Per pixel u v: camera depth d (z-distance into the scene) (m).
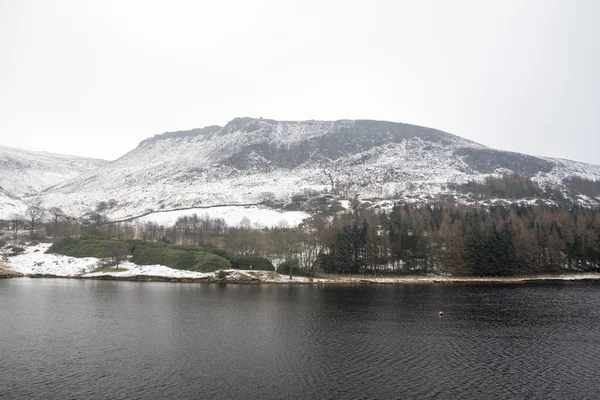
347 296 92.38
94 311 69.81
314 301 84.62
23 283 103.50
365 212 194.12
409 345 51.25
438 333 57.62
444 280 126.25
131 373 40.12
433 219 166.38
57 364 42.53
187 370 41.16
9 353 46.00
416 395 35.59
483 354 47.66
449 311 74.62
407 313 72.38
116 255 130.12
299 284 115.62
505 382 38.84
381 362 44.38
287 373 40.62
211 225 195.88
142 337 53.59
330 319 66.56
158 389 36.22
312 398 34.69
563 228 150.50
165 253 132.12
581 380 39.53
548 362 44.88
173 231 174.25
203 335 55.16
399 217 160.88
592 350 49.50
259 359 44.97
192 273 120.94
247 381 38.38
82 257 130.75
